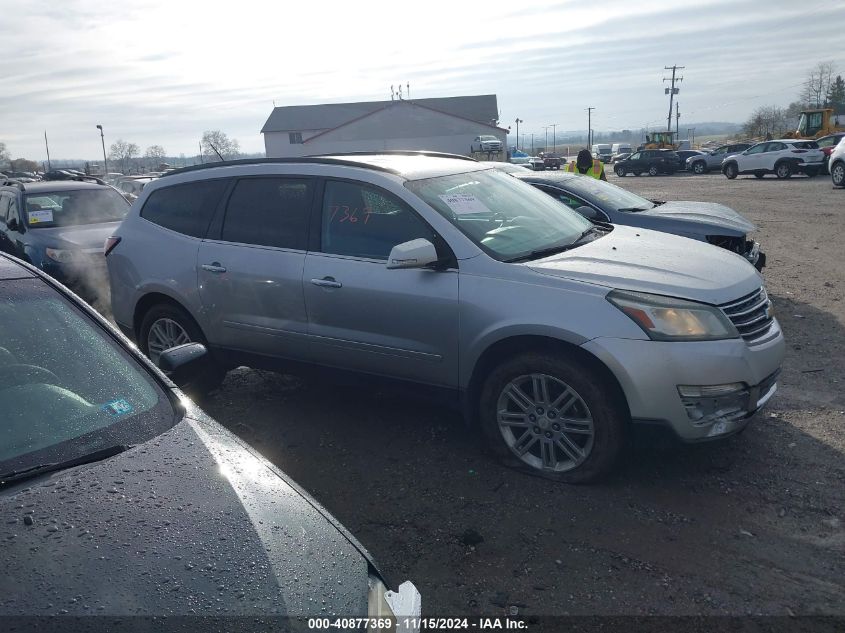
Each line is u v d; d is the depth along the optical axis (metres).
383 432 4.95
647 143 58.28
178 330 5.63
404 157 5.48
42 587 1.78
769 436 4.65
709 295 3.94
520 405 4.20
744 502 3.87
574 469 4.07
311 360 4.94
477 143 53.53
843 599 3.09
